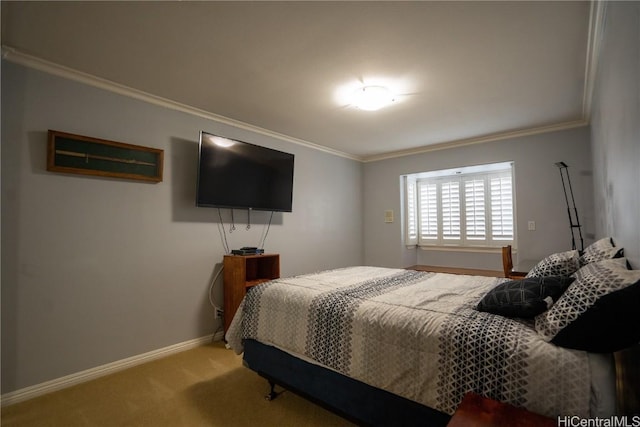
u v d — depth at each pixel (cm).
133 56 204
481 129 360
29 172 205
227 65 216
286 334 186
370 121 331
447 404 126
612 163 173
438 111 303
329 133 374
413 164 457
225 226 320
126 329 247
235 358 265
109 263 240
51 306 212
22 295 201
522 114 312
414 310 155
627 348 114
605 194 215
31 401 198
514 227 402
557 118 324
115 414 185
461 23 172
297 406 193
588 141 330
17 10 158
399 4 157
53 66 213
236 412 186
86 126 230
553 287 140
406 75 230
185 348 283
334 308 171
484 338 125
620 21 126
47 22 168
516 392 113
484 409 106
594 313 107
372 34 182
